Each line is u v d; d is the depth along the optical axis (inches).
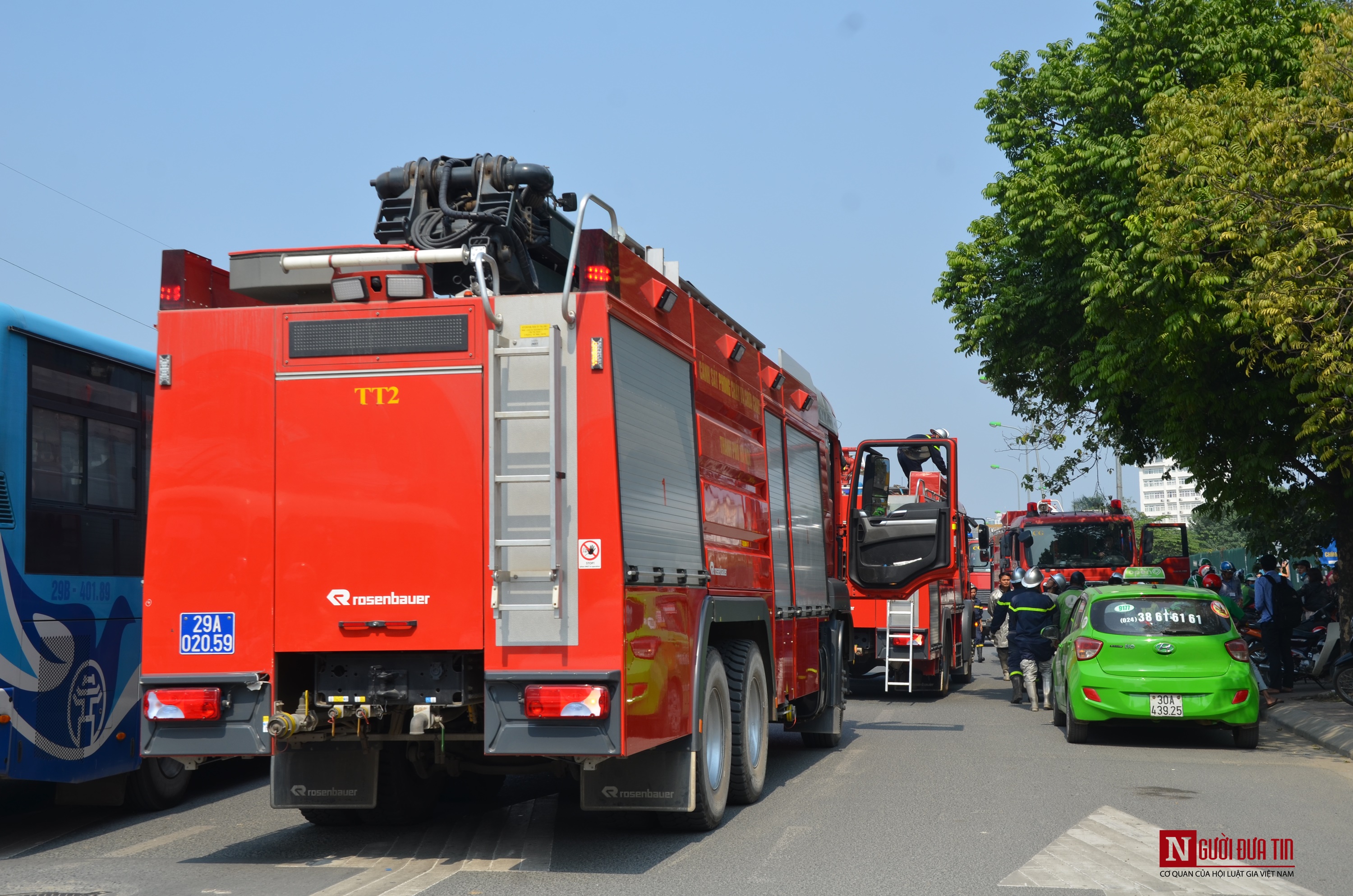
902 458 659.4
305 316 280.2
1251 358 592.1
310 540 275.0
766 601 398.9
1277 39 740.0
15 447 314.5
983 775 434.0
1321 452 632.4
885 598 611.5
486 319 273.4
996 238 867.4
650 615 282.7
